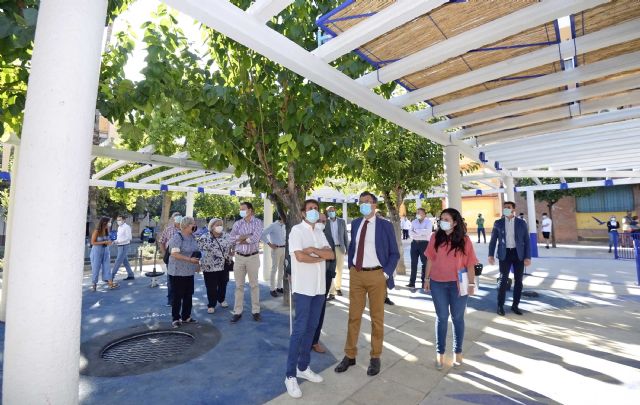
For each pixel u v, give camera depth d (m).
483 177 10.96
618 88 4.57
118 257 8.99
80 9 1.72
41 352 1.56
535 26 3.39
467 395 3.29
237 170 5.31
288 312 6.37
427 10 3.01
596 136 7.03
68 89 1.66
